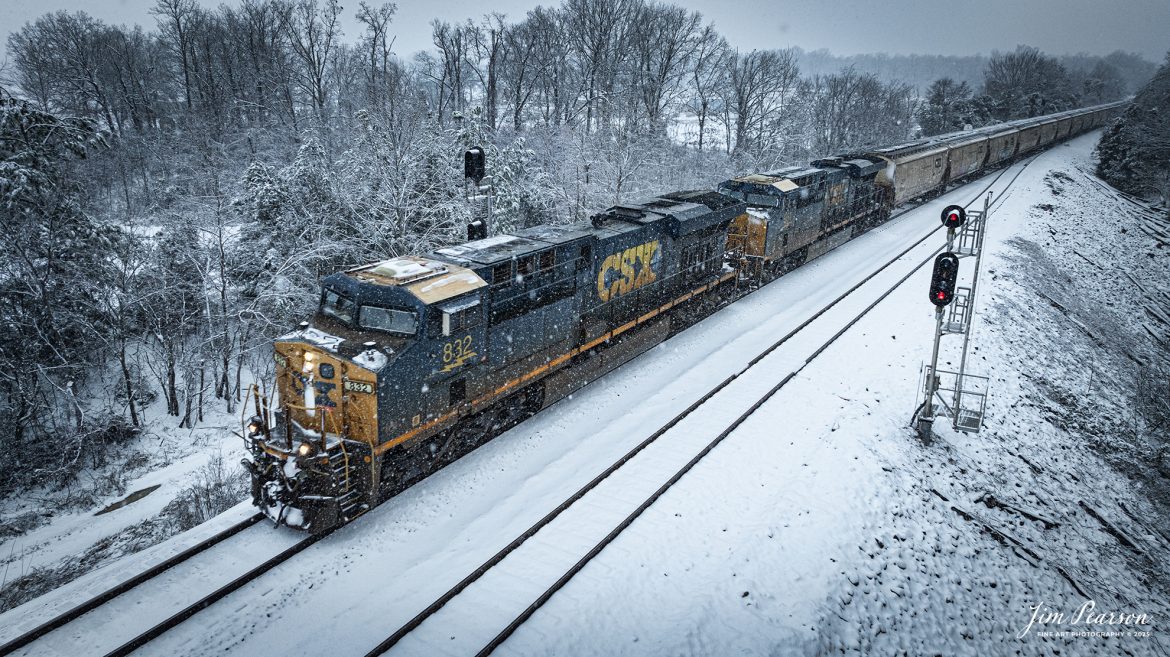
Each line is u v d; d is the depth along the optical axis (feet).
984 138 162.81
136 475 60.44
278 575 35.99
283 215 77.87
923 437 57.36
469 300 42.57
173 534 45.73
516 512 41.68
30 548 48.44
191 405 73.00
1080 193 169.48
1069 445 67.67
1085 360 89.51
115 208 109.40
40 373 61.36
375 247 84.84
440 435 44.86
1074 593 48.08
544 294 50.39
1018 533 51.78
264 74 143.54
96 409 68.80
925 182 137.59
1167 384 84.23
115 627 31.83
